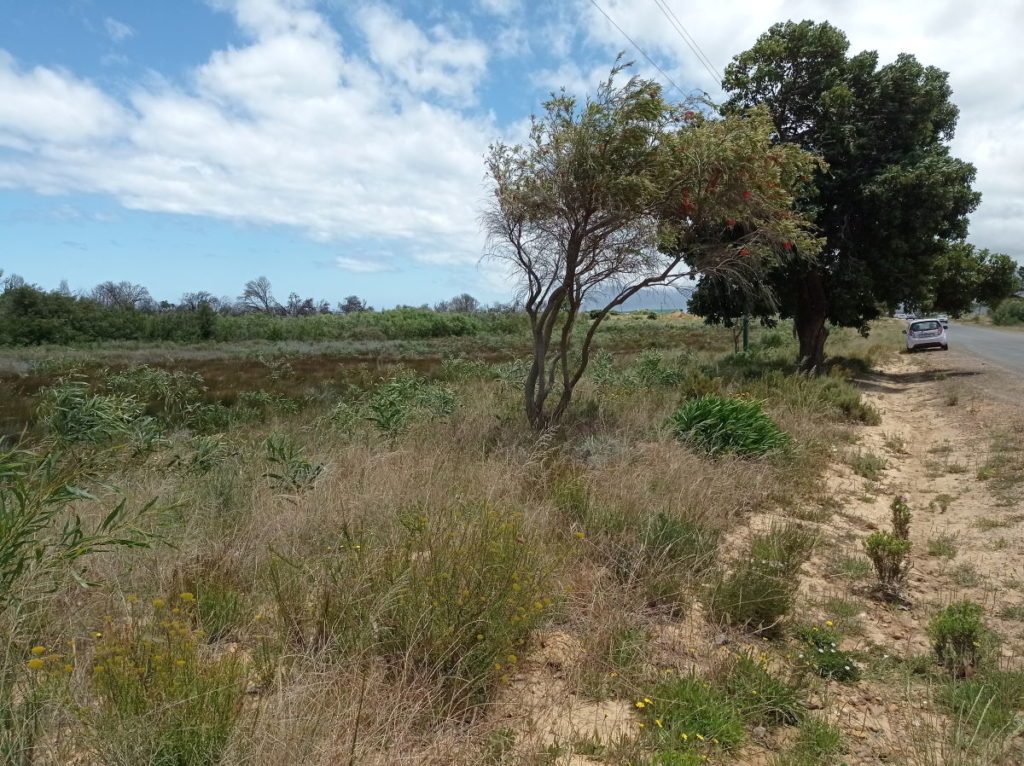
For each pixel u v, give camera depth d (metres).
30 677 2.88
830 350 30.48
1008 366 23.27
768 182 9.39
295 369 25.06
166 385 14.96
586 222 9.44
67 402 8.20
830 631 4.48
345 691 3.11
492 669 3.45
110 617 3.54
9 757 2.44
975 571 5.83
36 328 40.53
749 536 6.46
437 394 11.91
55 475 4.56
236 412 13.67
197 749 2.49
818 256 18.56
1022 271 73.69
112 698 2.67
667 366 19.02
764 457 9.13
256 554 4.88
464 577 3.82
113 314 45.53
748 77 18.67
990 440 11.00
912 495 8.55
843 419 13.68
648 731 3.27
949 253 21.42
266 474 6.64
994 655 4.22
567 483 6.72
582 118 9.00
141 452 8.13
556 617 4.39
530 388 10.10
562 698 3.56
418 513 5.39
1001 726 3.45
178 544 4.77
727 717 3.39
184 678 2.79
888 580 5.40
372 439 9.06
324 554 4.82
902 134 18.28
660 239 9.80
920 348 33.88
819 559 6.11
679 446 8.90
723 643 4.34
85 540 3.74
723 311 20.86
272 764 2.49
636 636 4.15
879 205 17.67
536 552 4.55
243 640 3.80
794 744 3.34
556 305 10.03
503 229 9.99
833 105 17.53
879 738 3.42
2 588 3.35
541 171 9.48
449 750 2.92
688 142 8.95
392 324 56.34
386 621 3.66
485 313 63.19
